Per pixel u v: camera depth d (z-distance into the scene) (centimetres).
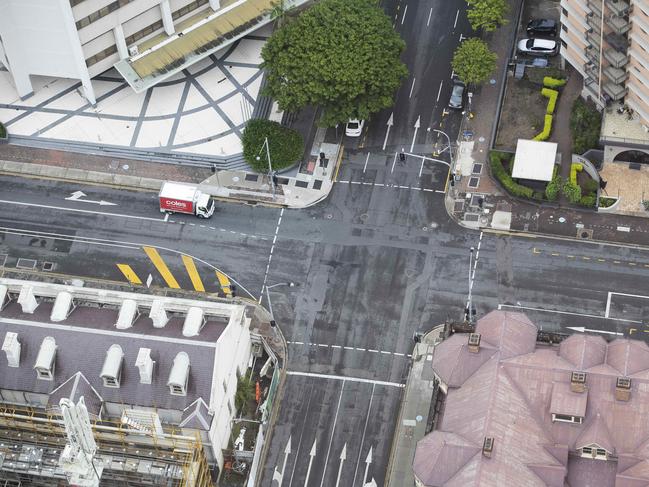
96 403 18338
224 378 18662
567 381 17600
